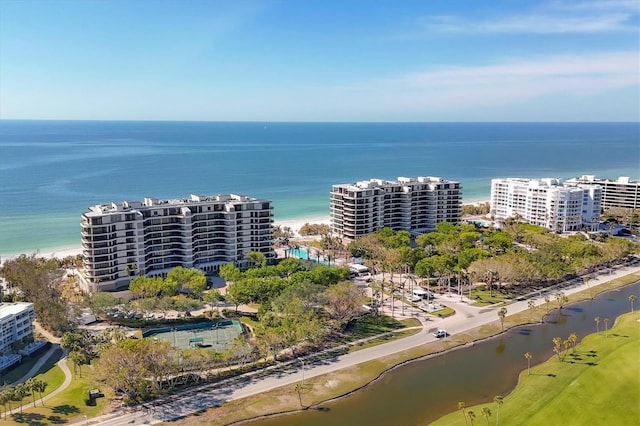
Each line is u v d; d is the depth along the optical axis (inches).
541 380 5600.4
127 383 5118.1
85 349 6127.0
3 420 4766.2
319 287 7342.5
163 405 5118.1
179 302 7293.3
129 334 6855.3
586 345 6530.5
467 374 5856.3
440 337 6855.3
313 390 5418.3
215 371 5802.2
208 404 5142.7
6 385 5319.9
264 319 6638.8
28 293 7741.1
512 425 4749.0
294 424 4835.1
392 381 5693.9
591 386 5378.9
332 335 6860.2
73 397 5226.4
